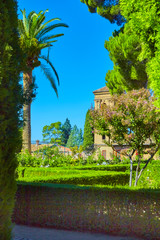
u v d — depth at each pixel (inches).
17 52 185.2
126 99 379.2
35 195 260.2
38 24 839.1
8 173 163.9
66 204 247.3
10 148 166.7
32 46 799.1
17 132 173.0
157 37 345.4
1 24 165.3
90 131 1935.3
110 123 390.9
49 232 222.8
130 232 224.7
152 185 471.5
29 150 818.8
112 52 719.7
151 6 350.0
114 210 233.1
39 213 254.7
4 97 163.3
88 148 1636.3
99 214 236.1
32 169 496.4
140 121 365.1
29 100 197.2
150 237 216.4
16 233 213.3
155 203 221.6
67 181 372.5
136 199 229.0
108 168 594.2
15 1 186.1
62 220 245.4
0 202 155.6
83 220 239.8
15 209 263.0
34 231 224.1
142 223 222.5
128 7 381.1
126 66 724.0
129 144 387.5
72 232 227.0
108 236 217.6
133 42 641.0
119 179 460.8
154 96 380.2
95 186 266.5
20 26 805.9
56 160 652.7
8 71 170.1
